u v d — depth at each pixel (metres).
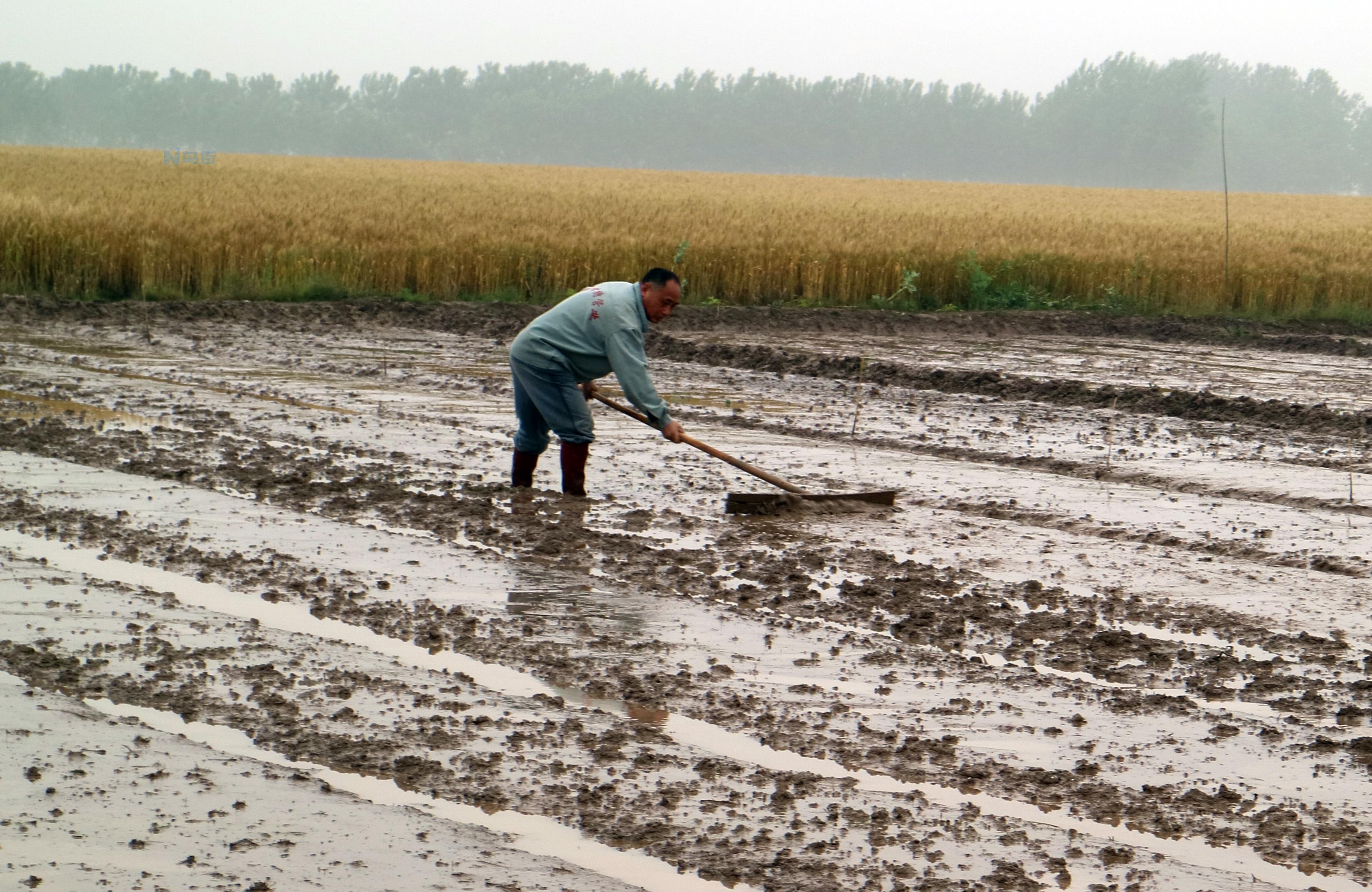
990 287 23.30
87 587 6.01
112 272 19.06
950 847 3.88
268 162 83.12
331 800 4.03
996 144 192.88
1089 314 21.97
